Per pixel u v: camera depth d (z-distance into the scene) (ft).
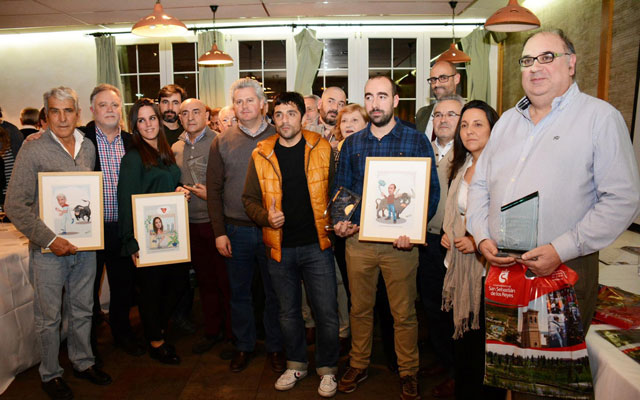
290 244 7.34
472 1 16.48
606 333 4.72
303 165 7.27
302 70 19.58
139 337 9.86
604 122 4.11
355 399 7.38
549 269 4.24
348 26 19.98
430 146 7.10
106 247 8.43
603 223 4.04
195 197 9.04
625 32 11.09
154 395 7.57
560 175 4.28
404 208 6.73
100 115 7.95
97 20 18.31
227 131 8.32
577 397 4.26
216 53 15.49
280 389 7.63
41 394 7.57
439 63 10.33
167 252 8.04
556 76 4.32
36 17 17.75
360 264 7.20
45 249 6.99
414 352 7.27
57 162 7.29
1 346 7.65
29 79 20.86
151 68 20.88
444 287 6.47
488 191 5.15
